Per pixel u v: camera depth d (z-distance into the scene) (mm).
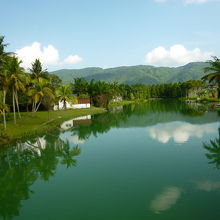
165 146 24078
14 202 13211
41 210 12156
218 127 32656
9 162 21141
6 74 33875
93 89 89562
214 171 16578
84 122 45656
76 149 24922
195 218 10727
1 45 32781
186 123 37531
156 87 174625
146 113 58562
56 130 36875
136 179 15695
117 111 68938
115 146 25344
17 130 33625
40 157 22500
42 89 44562
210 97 102438
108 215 11281
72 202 12844
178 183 14719
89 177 16531
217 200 12344
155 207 11844
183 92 146000
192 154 20875
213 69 52281
